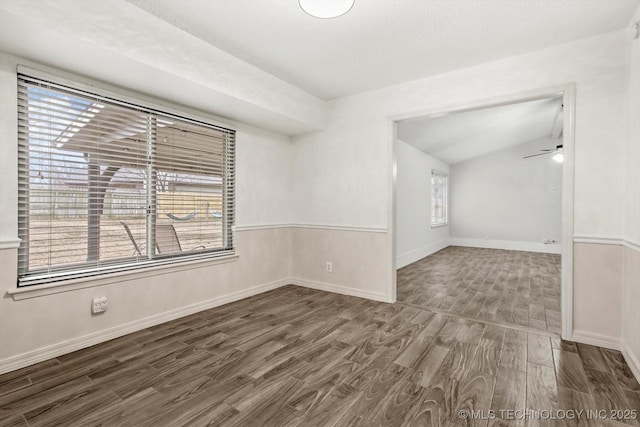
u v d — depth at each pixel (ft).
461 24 7.18
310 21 7.12
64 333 7.04
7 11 5.01
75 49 6.18
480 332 8.42
